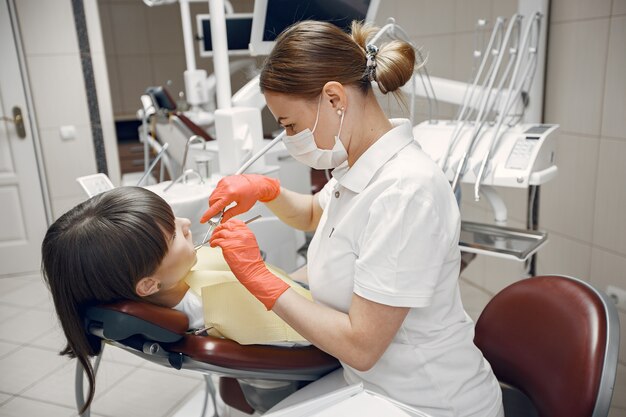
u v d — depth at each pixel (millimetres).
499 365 1197
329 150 949
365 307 878
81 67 3398
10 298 3166
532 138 1634
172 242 1020
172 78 4699
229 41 2512
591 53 2055
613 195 2057
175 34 4629
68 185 3547
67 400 2135
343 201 1007
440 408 991
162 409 2062
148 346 971
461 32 2691
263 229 1720
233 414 1890
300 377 1109
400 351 982
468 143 1618
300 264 1950
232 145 1668
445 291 976
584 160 2164
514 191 2555
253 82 1788
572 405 983
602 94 2037
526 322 1147
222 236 951
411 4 3016
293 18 1690
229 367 1013
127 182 2918
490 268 2836
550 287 1137
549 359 1071
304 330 913
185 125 2246
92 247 918
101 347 1045
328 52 883
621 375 2064
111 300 956
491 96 1812
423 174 897
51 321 2828
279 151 1831
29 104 3363
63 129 3451
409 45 989
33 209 3514
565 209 2297
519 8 1918
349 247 961
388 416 777
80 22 3338
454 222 917
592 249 2189
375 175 944
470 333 1045
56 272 937
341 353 898
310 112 904
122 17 4461
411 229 856
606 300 1043
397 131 957
